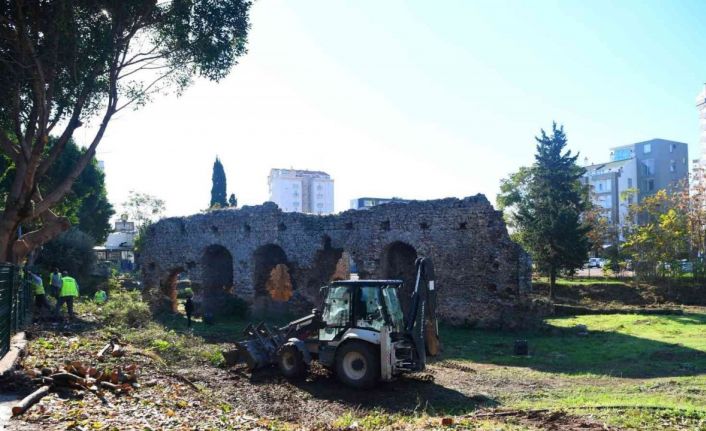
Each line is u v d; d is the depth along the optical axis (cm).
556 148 4166
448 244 2541
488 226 2464
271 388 1254
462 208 2523
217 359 1511
